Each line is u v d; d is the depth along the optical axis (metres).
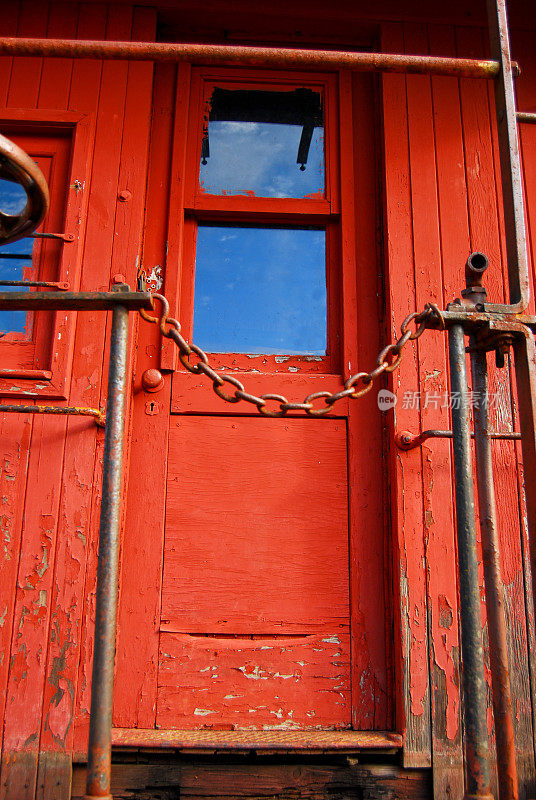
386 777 1.96
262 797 1.92
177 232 2.42
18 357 2.23
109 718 1.03
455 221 2.41
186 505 2.22
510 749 1.17
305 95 2.65
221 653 2.11
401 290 2.33
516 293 1.29
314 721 2.08
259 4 2.58
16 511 2.06
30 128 2.42
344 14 2.60
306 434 2.30
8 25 2.54
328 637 2.15
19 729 1.91
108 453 1.13
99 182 2.36
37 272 2.32
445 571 2.11
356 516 2.24
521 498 2.22
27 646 1.97
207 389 2.30
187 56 1.35
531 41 2.66
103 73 2.47
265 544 2.21
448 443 2.22
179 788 1.92
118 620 2.11
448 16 2.62
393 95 2.51
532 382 1.24
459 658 2.04
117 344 1.18
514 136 1.37
